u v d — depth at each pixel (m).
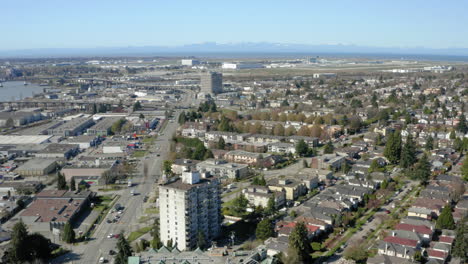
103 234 194.12
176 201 173.50
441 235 177.62
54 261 169.88
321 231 186.00
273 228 189.88
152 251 157.62
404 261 150.62
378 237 180.00
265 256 156.88
